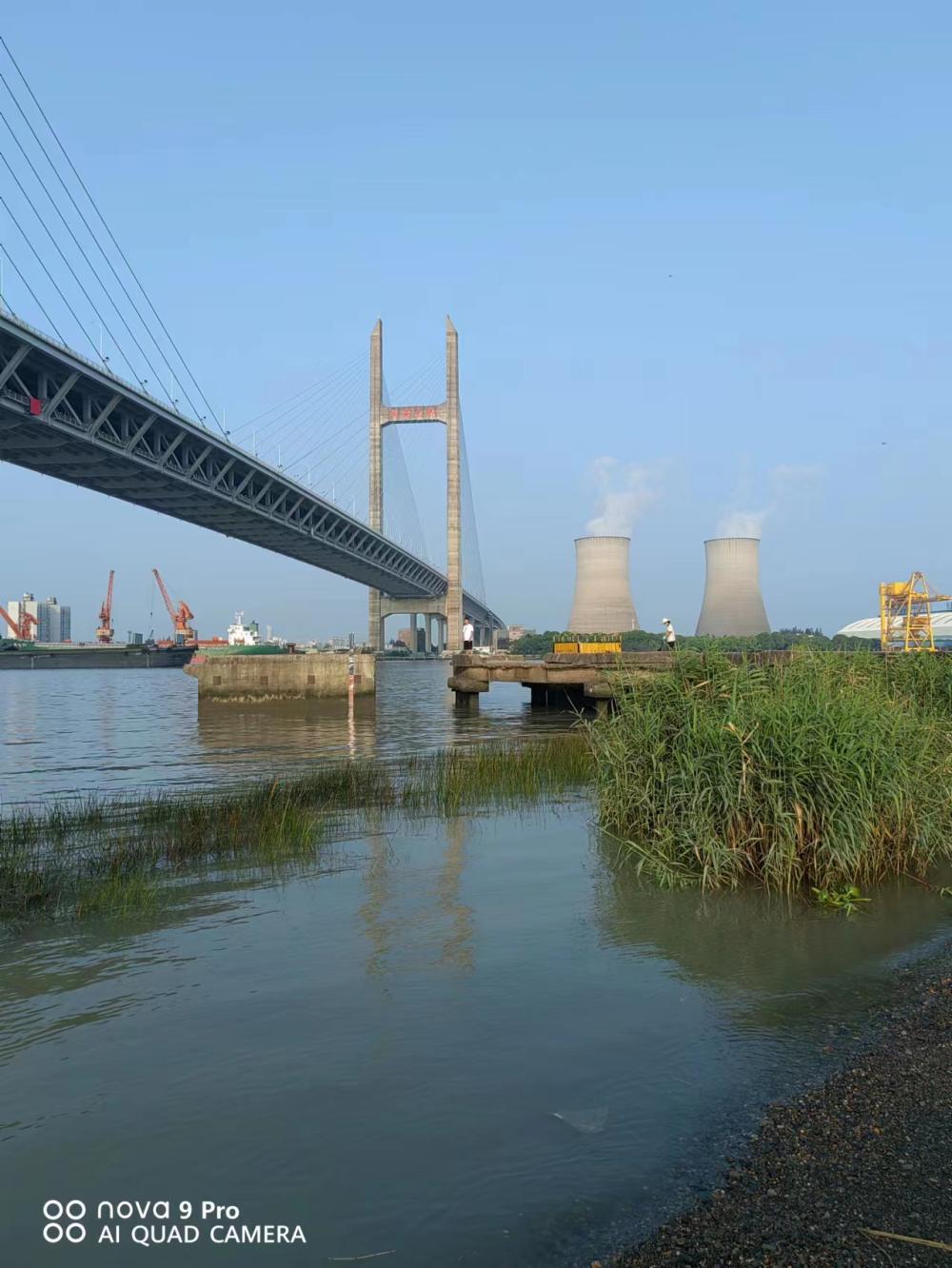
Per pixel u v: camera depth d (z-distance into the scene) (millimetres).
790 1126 3826
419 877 8320
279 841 9688
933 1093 4094
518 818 11242
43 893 7652
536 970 5848
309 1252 3043
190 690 62906
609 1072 4371
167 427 65188
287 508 90750
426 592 163000
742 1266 2924
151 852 9141
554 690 35969
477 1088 4207
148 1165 3600
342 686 38594
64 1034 4863
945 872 8523
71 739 24500
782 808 8125
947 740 10203
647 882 8141
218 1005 5266
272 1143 3744
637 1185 3404
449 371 154125
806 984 5594
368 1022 4996
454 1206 3293
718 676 10383
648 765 9938
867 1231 3090
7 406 48219
